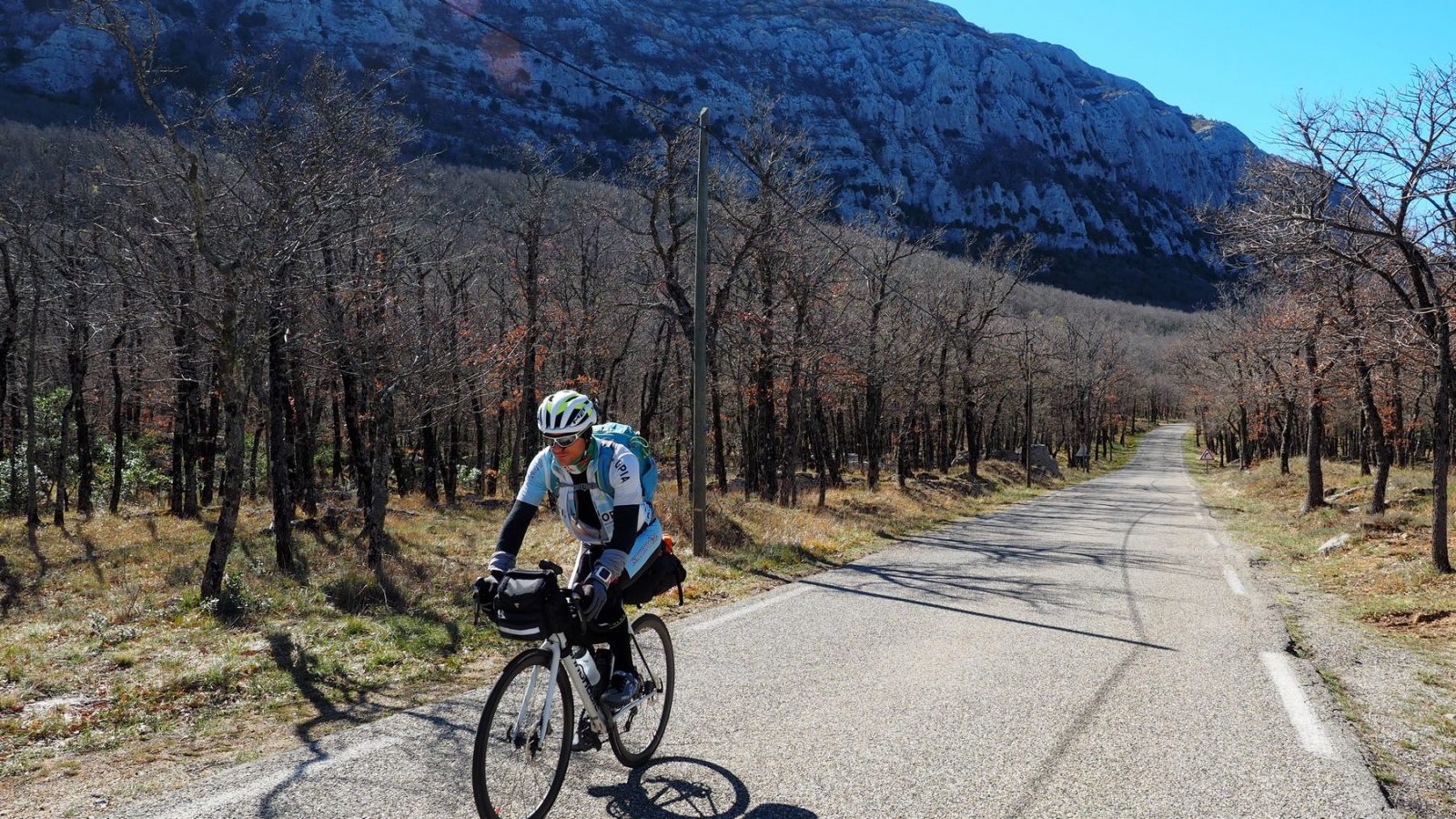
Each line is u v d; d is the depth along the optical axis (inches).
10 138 861.2
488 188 1138.0
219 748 161.3
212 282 377.4
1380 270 387.9
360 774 143.2
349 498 1043.9
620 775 144.4
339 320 478.6
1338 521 708.0
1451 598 311.7
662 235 789.2
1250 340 1051.9
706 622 274.1
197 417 943.7
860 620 279.4
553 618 121.6
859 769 146.9
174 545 613.9
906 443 1348.4
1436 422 379.2
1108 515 853.2
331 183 404.5
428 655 237.3
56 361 1067.3
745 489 1204.5
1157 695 192.1
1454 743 165.6
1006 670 214.7
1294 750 156.8
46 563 551.2
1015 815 128.3
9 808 130.6
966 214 6530.5
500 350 788.6
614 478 131.7
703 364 439.5
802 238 822.5
